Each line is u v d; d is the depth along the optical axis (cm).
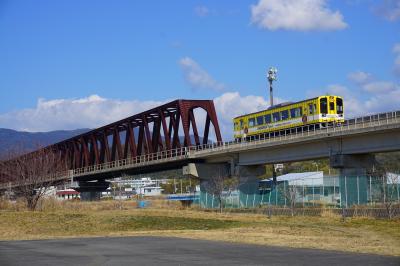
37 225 3988
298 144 6594
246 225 3881
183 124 8294
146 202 7956
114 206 6844
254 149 7194
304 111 6712
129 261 1831
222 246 2395
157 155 8588
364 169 6059
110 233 3516
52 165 7975
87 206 6656
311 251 2134
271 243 2528
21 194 6588
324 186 7369
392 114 5288
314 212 5031
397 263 1711
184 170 8238
